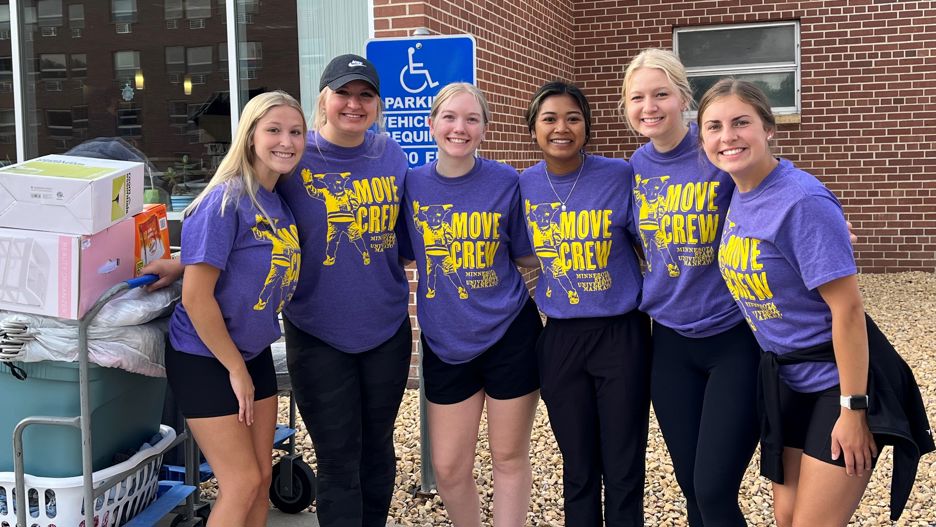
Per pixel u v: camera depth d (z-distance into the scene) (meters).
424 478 4.26
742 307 2.70
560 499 4.20
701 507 2.84
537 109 2.98
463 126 3.00
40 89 6.52
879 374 2.50
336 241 2.99
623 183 3.00
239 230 2.75
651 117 2.81
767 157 2.58
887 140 9.47
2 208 2.80
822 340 2.56
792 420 2.72
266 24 6.09
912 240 9.54
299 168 2.97
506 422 3.24
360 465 3.25
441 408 3.28
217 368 2.81
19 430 2.87
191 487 3.51
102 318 2.85
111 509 3.08
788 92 9.75
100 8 6.36
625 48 9.80
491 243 3.13
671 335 2.93
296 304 3.07
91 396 2.94
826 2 9.41
